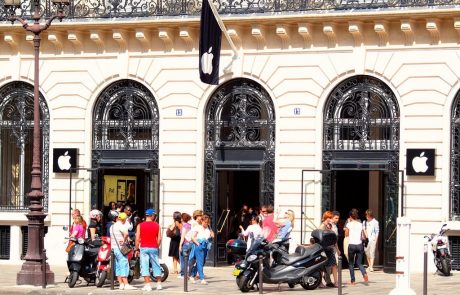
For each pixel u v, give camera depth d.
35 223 26.92
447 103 30.27
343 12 30.62
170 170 32.62
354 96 31.20
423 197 30.34
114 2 32.84
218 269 31.70
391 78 30.72
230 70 32.06
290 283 26.09
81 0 33.16
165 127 32.69
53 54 33.69
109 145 33.28
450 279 28.59
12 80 33.84
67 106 33.50
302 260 25.88
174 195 32.59
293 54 31.61
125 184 33.69
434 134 30.36
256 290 25.88
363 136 31.03
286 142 31.64
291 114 31.61
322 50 31.36
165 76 32.72
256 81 31.91
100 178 33.31
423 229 30.31
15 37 33.66
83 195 33.25
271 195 31.83
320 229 26.66
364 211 33.44
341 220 32.12
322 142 31.36
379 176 33.31
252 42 31.98
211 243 32.06
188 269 28.14
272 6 31.44
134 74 33.00
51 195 33.47
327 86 31.31
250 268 25.44
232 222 33.56
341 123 31.27
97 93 33.31
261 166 31.81
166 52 32.72
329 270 26.56
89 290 25.83
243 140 32.12
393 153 30.70
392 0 30.47
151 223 25.97
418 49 30.52
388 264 30.50
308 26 31.17
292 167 31.56
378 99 31.00
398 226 23.81
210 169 32.41
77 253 26.48
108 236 29.38
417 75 30.53
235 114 32.25
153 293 25.28
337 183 33.62
